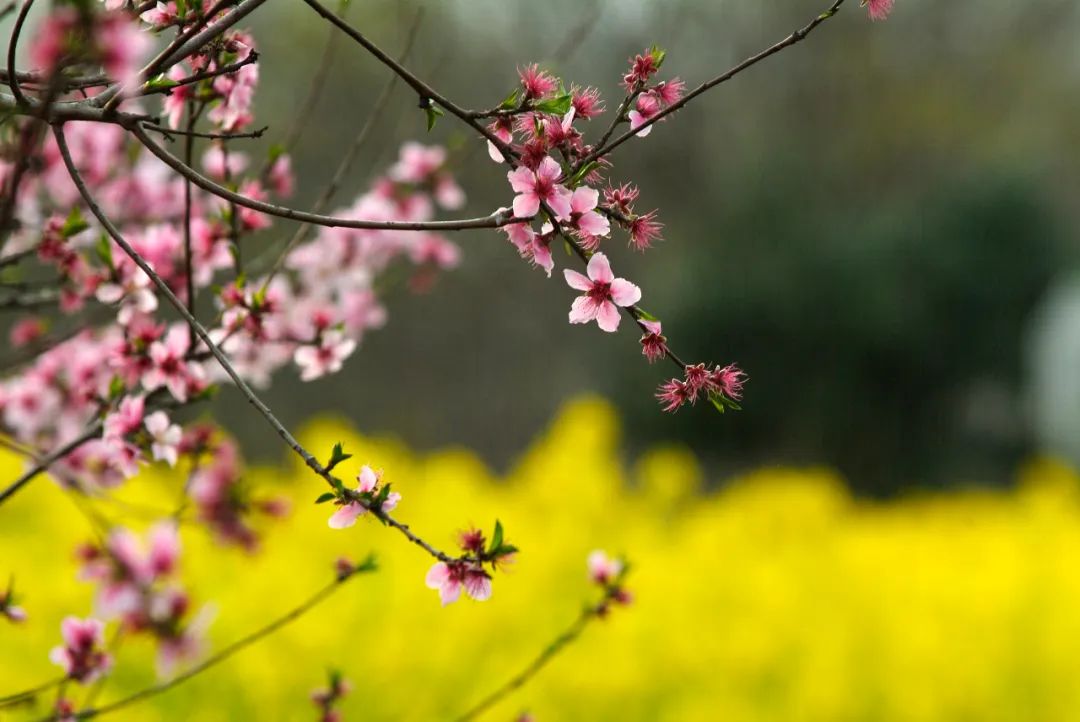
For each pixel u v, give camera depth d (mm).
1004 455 23875
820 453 23641
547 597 7762
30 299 3131
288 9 19391
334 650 6297
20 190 3438
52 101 1801
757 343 23250
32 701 3051
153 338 2986
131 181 3871
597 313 2180
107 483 3463
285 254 3133
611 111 12766
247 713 5938
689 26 26672
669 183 27750
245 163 3590
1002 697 7215
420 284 4250
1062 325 19672
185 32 2293
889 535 10484
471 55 22312
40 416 3855
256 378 3529
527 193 2098
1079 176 31234
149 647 5645
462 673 6727
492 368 26484
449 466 9266
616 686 6559
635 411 23359
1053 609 7863
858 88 28891
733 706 6742
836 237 23828
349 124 17844
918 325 23219
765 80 28328
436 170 4113
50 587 5922
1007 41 30812
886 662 7320
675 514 10945
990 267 23547
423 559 7250
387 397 25531
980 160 27531
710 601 8047
